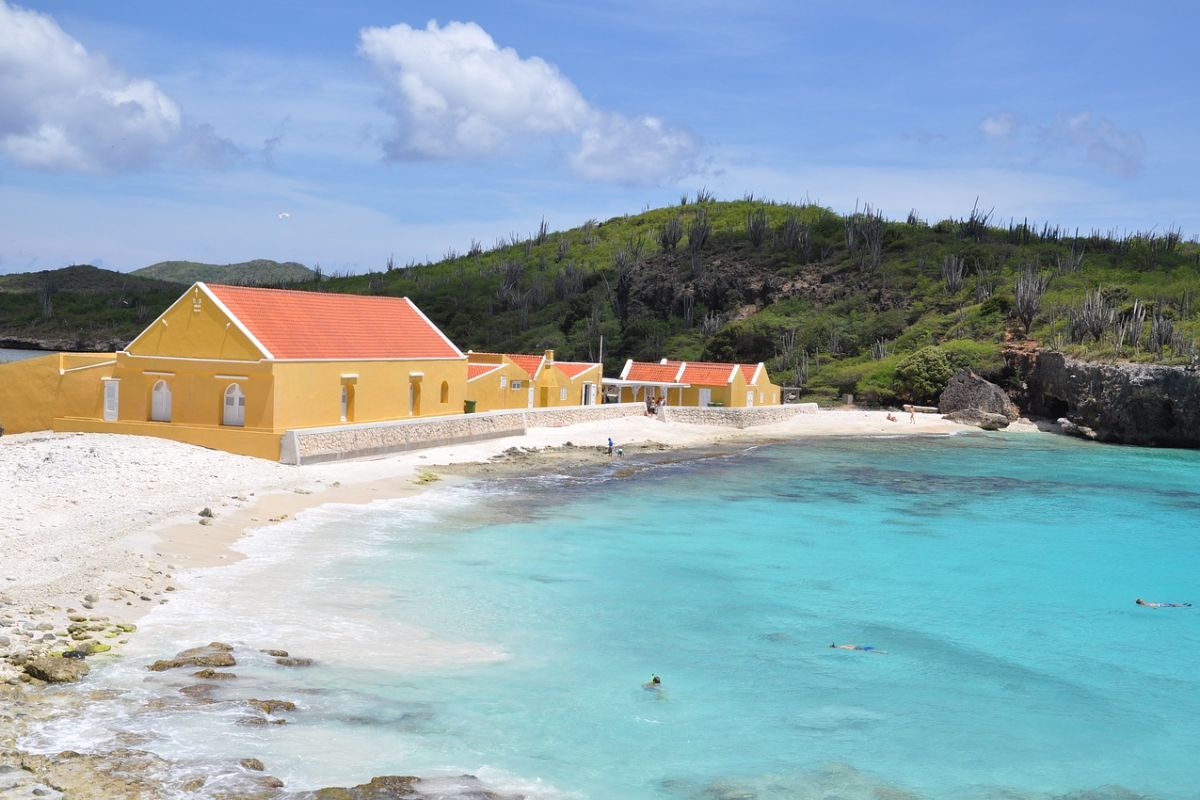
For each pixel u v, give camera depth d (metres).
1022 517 46.31
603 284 151.75
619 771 18.25
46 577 26.02
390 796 16.16
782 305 127.75
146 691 19.67
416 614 26.78
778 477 56.16
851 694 23.09
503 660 23.78
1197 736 21.48
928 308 116.88
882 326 114.38
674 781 18.02
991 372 93.94
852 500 49.25
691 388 84.56
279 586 28.20
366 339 55.84
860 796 17.91
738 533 40.28
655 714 21.11
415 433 54.50
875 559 36.81
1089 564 37.22
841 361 110.44
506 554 34.41
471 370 68.75
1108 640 28.06
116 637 22.52
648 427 73.94
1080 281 115.31
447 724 19.69
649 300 140.12
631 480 52.53
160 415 49.94
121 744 17.27
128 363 50.00
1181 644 27.81
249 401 47.56
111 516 33.50
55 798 15.12
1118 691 24.09
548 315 148.75
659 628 27.12
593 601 29.30
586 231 190.38
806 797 17.72
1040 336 98.12
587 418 72.81
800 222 153.00
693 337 127.81
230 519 35.59
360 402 53.22
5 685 19.28
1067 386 85.31
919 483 55.56
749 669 24.36
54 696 19.09
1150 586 34.09
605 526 40.28
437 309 159.25
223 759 17.02
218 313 48.47
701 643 26.12
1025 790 18.58
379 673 22.14
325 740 18.39
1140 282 113.44
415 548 34.28
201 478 41.06
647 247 164.75
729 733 20.41
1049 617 30.14
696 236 148.25
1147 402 77.19
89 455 42.09
